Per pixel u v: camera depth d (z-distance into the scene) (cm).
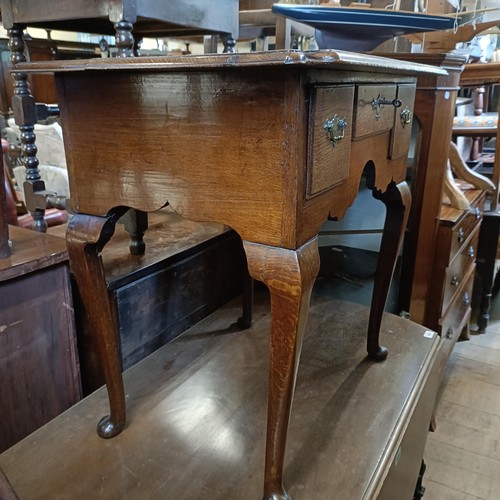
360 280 157
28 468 77
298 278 58
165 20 94
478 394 161
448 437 142
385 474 77
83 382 112
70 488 73
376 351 108
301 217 58
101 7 85
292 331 60
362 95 69
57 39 484
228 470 77
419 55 128
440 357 138
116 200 72
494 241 193
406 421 89
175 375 101
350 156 69
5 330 90
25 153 134
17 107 130
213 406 92
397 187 96
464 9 163
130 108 66
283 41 172
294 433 85
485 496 121
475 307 228
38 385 98
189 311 121
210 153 61
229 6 115
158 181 67
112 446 82
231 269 136
